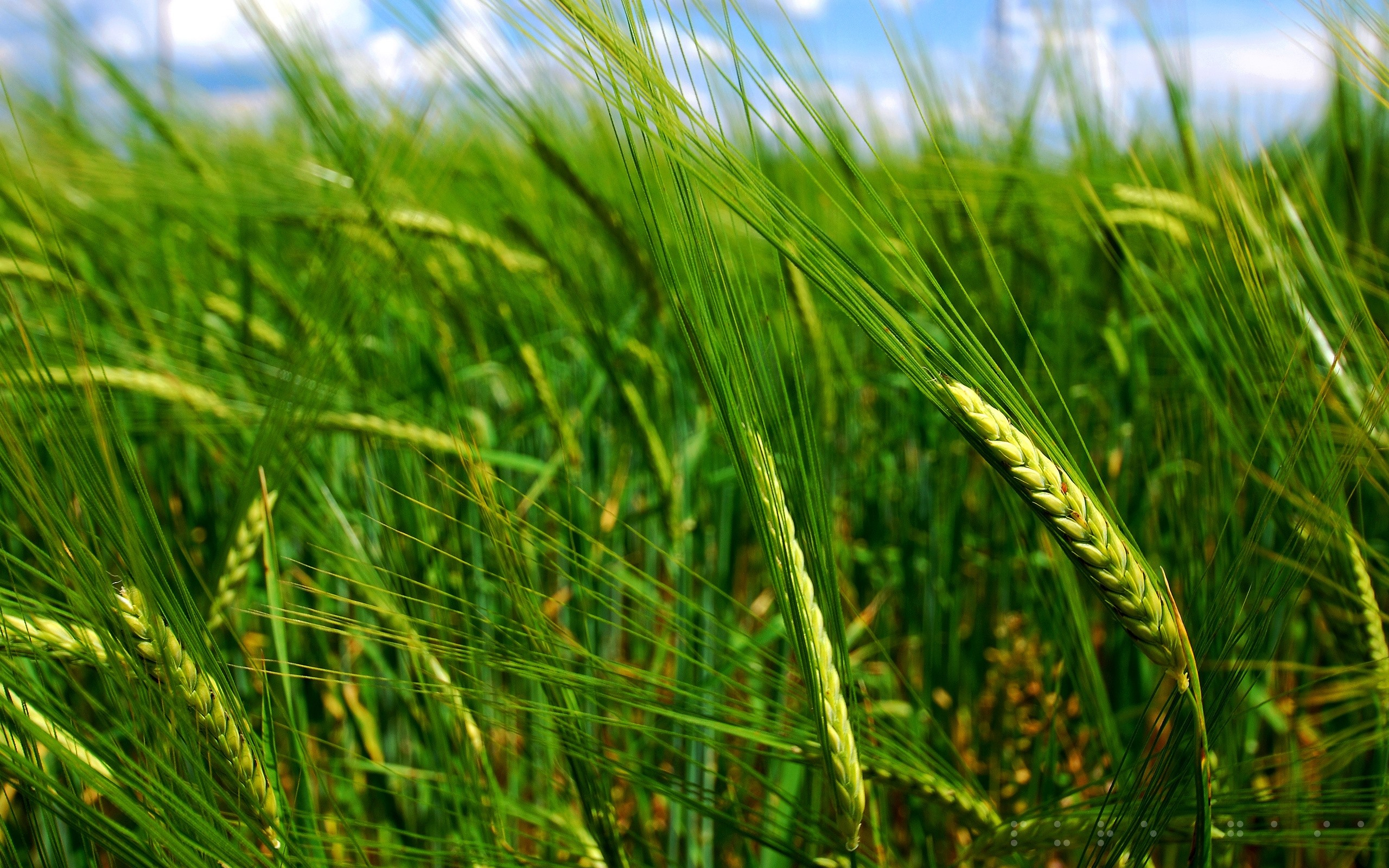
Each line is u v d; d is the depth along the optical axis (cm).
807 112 29
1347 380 38
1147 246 54
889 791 44
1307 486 37
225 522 55
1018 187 63
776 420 30
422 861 39
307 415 42
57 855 35
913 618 59
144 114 72
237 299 75
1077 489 28
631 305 71
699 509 63
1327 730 49
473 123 70
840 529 68
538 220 67
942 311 29
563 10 29
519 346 57
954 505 55
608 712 37
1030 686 51
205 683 30
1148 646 28
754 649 37
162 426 50
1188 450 47
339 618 36
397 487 51
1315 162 62
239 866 30
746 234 32
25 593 33
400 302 69
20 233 65
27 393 29
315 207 62
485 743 39
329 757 47
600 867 39
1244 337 39
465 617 36
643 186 28
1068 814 34
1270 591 32
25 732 29
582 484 63
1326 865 44
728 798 36
